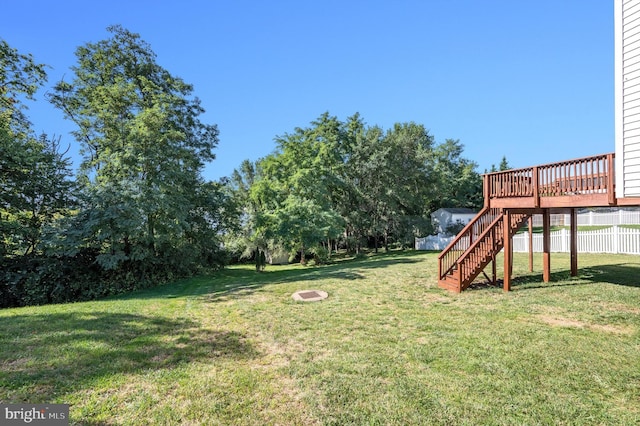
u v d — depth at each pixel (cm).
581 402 310
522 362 396
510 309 636
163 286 1231
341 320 596
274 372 385
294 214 1956
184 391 340
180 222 1319
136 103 1433
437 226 3030
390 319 595
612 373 365
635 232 1262
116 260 1159
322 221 2020
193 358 429
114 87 1353
